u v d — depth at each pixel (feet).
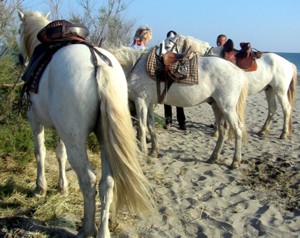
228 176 17.88
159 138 24.84
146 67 18.38
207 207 14.35
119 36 32.37
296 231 12.65
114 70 10.13
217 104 18.51
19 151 17.85
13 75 19.79
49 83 10.36
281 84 25.21
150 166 18.71
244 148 23.02
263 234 12.45
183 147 22.86
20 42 14.24
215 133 25.94
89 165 10.31
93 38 29.86
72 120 9.93
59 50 10.75
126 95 10.66
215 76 18.10
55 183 15.29
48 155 18.54
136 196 10.11
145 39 21.48
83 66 9.91
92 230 10.80
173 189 15.94
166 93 18.69
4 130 17.61
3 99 18.51
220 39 28.09
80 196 14.35
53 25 11.59
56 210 12.95
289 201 15.21
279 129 29.22
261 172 18.63
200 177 17.62
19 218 12.37
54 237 11.41
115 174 9.98
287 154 22.03
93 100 9.81
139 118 19.24
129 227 12.37
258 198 15.43
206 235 12.23
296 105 42.60
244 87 18.69
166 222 12.91
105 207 10.09
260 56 24.76
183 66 18.07
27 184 15.02
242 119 19.10
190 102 18.63
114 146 9.69
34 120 12.78
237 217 13.61
